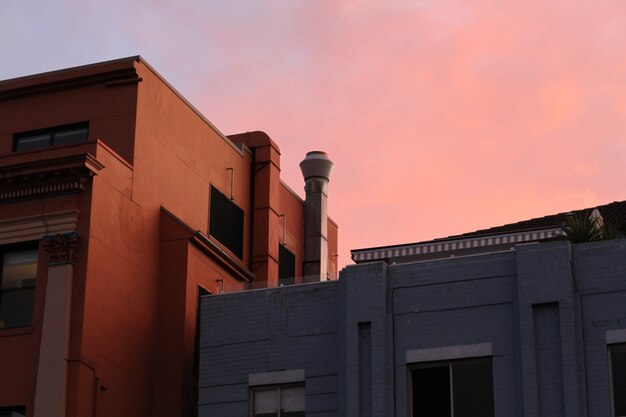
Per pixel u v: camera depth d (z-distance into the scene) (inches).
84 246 1311.5
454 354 1194.0
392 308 1229.7
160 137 1489.9
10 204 1347.2
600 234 1254.9
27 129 1505.9
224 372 1293.1
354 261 1434.5
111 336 1323.8
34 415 1251.2
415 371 1205.7
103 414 1290.6
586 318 1158.3
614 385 1133.7
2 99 1531.7
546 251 1179.3
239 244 1641.2
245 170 1694.1
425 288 1226.6
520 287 1176.2
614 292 1158.3
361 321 1225.4
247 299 1311.5
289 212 1786.4
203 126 1593.3
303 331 1274.6
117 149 1438.2
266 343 1285.7
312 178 1829.5
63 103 1497.3
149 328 1391.5
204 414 1284.4
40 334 1284.4
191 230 1437.0
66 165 1323.8
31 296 1314.0
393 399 1197.7
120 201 1381.6
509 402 1161.4
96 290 1312.7
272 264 1669.5
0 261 1334.9
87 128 1475.1
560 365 1144.8
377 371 1202.0
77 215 1321.4
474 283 1211.2
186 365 1387.8
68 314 1285.7
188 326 1407.5
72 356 1270.9
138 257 1397.6
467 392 1182.9
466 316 1203.2
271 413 1262.3
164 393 1370.6
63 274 1300.4
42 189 1336.1
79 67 1498.5
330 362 1251.8
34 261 1325.0
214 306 1322.6
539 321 1165.7
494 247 1390.3
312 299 1283.2
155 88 1499.8
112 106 1467.8
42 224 1326.3
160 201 1462.8
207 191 1577.3
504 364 1175.0
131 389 1342.3
